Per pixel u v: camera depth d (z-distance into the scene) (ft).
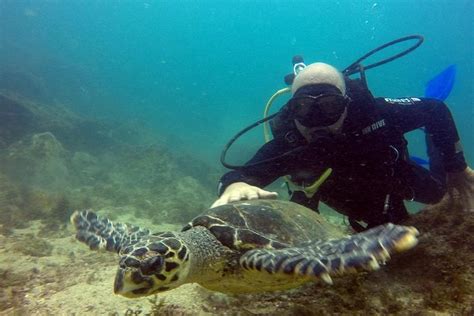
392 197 3.66
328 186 3.61
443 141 3.81
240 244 2.55
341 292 2.95
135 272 2.14
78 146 15.12
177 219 8.27
